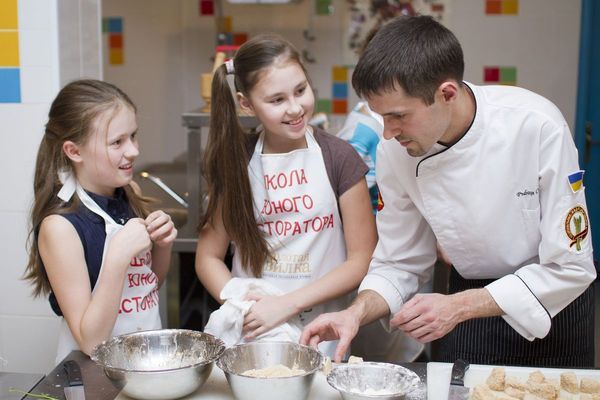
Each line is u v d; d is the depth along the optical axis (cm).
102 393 133
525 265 162
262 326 172
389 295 168
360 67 138
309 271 185
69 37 228
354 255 186
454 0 394
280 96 172
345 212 186
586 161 401
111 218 167
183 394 129
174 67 397
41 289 172
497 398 126
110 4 387
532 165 151
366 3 395
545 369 142
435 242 178
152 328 171
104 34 390
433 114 139
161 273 185
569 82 399
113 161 164
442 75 136
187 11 393
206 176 189
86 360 150
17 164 225
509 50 398
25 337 232
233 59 181
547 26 394
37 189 167
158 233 163
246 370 142
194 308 285
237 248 189
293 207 184
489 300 149
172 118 402
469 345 171
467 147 152
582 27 389
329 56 402
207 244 194
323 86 405
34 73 221
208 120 242
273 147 186
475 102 151
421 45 135
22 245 228
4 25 220
